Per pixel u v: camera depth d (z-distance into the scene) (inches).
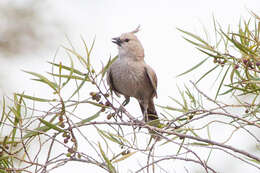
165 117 275.4
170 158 236.1
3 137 257.6
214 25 280.7
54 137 252.8
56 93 255.0
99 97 284.5
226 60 278.8
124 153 257.0
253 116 269.6
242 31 285.4
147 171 240.4
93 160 248.4
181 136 247.4
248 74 271.1
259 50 278.8
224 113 248.4
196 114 273.1
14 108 256.8
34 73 258.1
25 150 245.4
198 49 284.2
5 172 239.0
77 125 260.1
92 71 273.4
